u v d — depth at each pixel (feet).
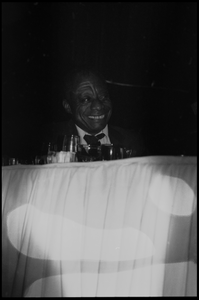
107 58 8.18
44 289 3.21
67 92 6.70
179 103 7.54
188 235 2.69
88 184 3.09
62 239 3.12
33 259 3.31
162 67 7.87
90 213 3.01
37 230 3.33
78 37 8.25
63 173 3.28
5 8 8.46
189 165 2.74
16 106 8.30
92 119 6.51
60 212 3.19
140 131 7.27
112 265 2.89
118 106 7.77
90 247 2.99
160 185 2.79
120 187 2.94
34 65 8.40
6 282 3.58
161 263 2.72
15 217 3.57
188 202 2.70
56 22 8.37
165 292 2.70
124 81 7.87
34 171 3.53
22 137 7.52
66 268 3.09
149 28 7.88
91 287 2.97
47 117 8.12
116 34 8.09
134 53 8.03
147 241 2.77
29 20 8.49
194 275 2.68
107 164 3.05
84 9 8.20
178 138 6.89
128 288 2.81
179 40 7.69
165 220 2.74
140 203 2.84
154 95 7.73
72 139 3.87
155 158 2.85
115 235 2.90
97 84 6.55
